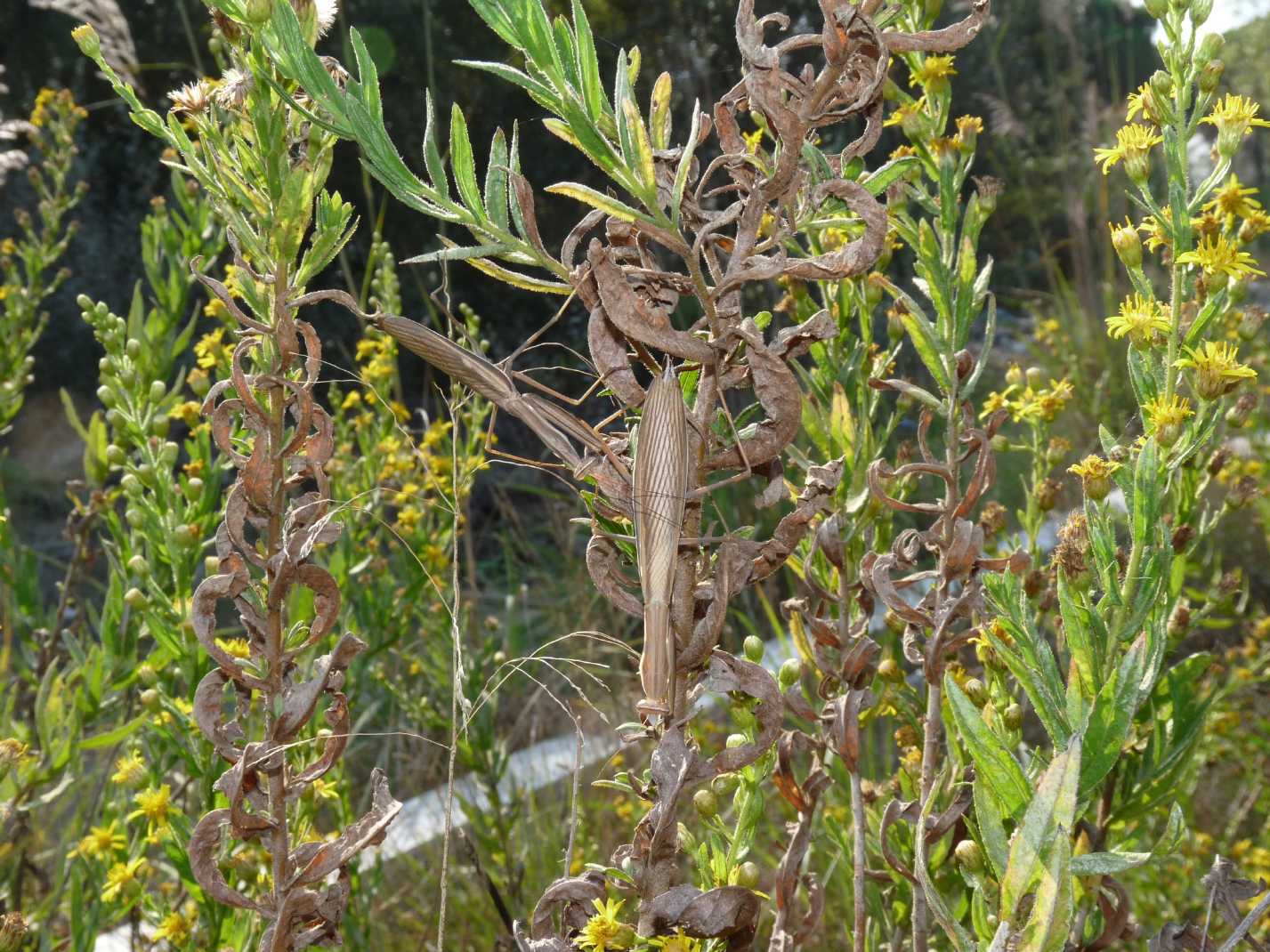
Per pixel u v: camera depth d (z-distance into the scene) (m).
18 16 2.12
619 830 1.00
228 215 0.33
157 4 2.20
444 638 0.88
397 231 2.14
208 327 1.59
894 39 0.31
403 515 0.89
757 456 0.31
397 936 0.89
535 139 2.20
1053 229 2.35
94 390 2.14
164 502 0.56
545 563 1.55
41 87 2.16
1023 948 0.30
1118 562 0.42
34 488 1.93
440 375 1.80
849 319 0.50
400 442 0.91
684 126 1.61
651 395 0.31
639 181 0.29
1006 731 0.43
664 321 0.30
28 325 0.95
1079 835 0.49
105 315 0.58
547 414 0.31
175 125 0.33
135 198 2.23
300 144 0.33
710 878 0.40
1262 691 1.02
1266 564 1.29
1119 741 0.35
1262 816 0.95
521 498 1.91
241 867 0.50
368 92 0.30
